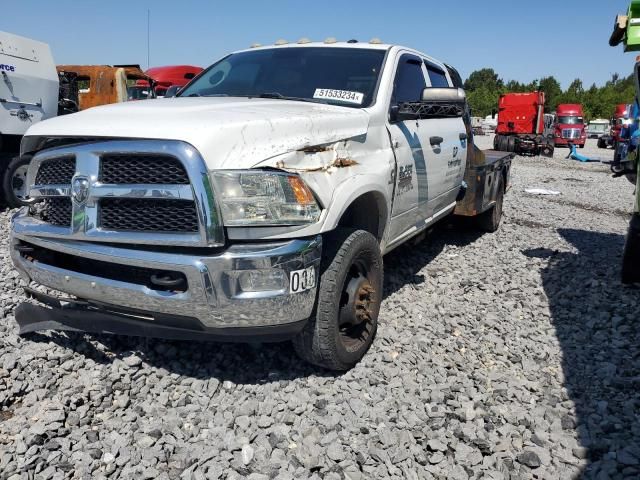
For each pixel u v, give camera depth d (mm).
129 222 2906
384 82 4277
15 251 3477
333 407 3119
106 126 2941
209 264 2754
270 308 2871
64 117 3303
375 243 3623
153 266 2824
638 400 3336
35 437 2734
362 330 3717
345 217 3881
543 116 26719
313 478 2574
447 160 5418
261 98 4141
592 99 79188
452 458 2781
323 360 3324
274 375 3393
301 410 3076
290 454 2742
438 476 2645
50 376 3307
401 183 4285
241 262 2783
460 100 4133
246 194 2791
